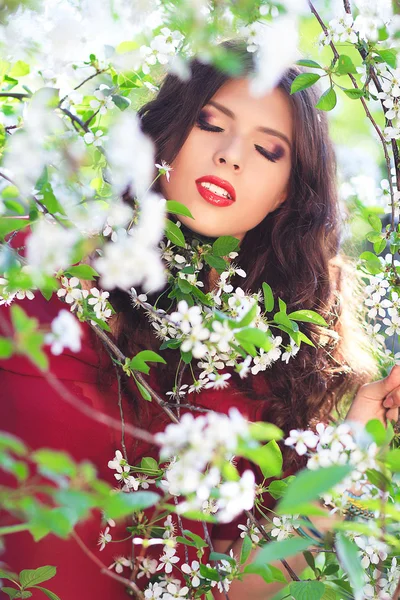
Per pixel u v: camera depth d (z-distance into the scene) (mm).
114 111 1532
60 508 743
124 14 1207
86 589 1496
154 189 1599
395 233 1570
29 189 1009
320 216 1793
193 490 875
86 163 1222
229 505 864
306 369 1781
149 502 752
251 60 1569
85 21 1194
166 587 1428
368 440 968
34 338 744
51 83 1246
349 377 1869
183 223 1584
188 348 1120
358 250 2285
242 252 1824
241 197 1586
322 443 1019
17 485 1435
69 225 1054
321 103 1395
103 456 1568
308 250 1803
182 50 1401
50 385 1549
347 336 1895
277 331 1784
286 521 1316
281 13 1286
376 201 1783
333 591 1302
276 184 1641
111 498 735
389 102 1436
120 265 860
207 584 1372
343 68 1351
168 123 1594
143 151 1017
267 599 1649
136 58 1350
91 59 1337
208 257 1514
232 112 1576
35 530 861
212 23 1243
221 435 795
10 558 1472
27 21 1177
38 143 1015
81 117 1487
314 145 1705
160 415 1630
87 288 1630
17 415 1524
